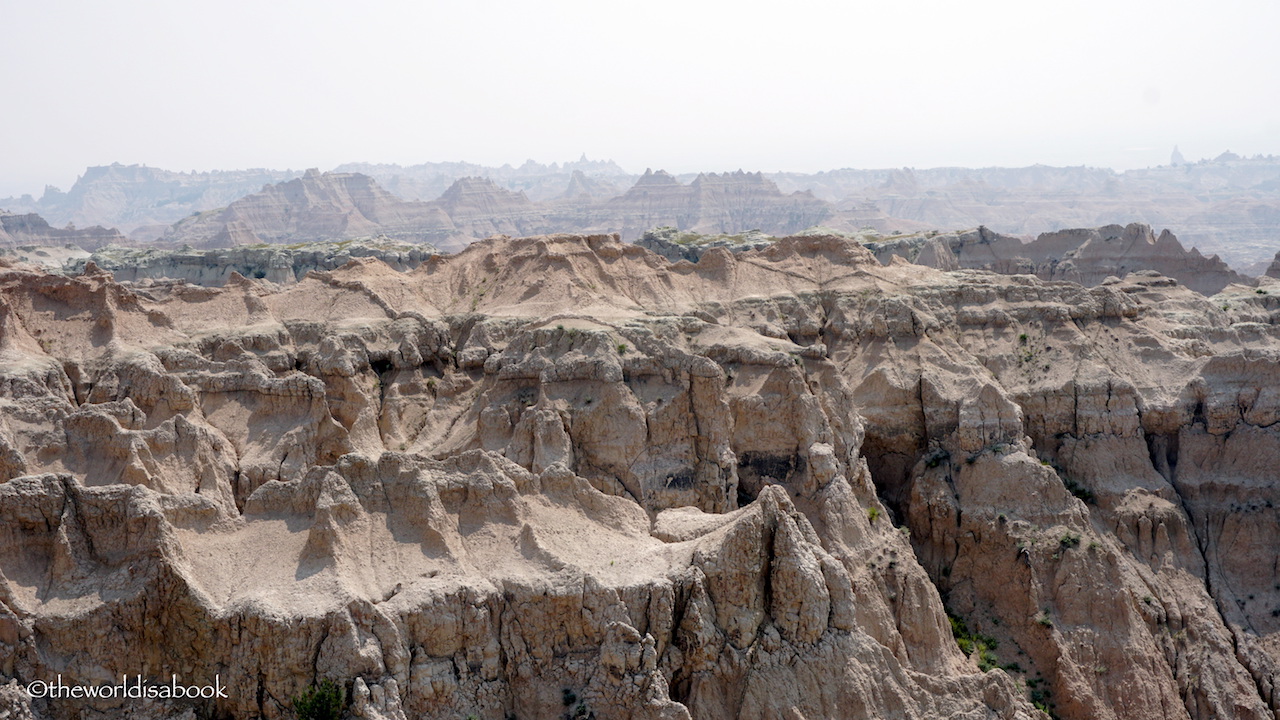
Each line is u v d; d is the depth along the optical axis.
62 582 48.94
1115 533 81.31
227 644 47.62
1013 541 75.00
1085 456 85.19
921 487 81.25
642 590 51.66
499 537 54.38
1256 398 87.12
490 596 51.06
